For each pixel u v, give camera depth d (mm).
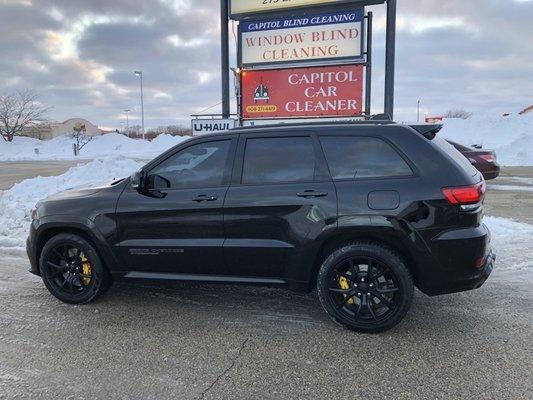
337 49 10945
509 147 24953
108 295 5016
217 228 4238
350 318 4004
